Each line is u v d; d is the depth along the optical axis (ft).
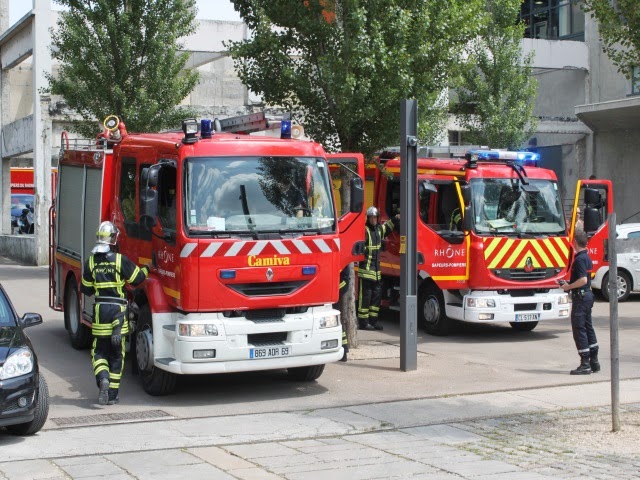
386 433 28.07
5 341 26.89
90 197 41.55
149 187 32.40
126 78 79.66
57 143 100.83
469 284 48.32
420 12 41.50
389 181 54.03
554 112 110.42
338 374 38.14
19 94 143.23
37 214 98.94
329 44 41.88
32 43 99.19
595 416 30.07
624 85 100.78
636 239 66.69
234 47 43.68
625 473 22.80
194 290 31.37
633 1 34.22
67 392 34.73
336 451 25.61
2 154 116.47
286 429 28.50
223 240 31.65
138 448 26.02
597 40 104.17
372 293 52.24
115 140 40.27
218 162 32.60
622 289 66.44
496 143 89.81
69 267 44.62
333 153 41.19
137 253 36.45
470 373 38.32
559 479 22.21
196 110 87.20
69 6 80.18
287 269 32.48
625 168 96.53
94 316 32.27
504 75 89.25
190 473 23.17
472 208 48.06
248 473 23.12
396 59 40.93
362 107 41.73
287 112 41.73
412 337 38.88
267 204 32.83
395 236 53.11
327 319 33.55
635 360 41.81
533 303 48.67
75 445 26.32
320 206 33.76
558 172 105.50
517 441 26.71
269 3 42.55
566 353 44.16
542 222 49.47
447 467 23.54
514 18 89.35
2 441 26.78
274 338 32.86
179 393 34.65
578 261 37.96
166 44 80.43
